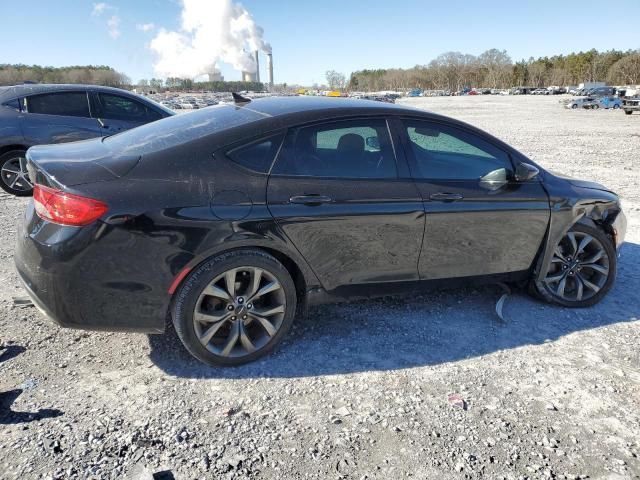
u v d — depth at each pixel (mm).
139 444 2348
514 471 2283
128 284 2695
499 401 2781
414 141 3389
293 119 3076
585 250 3973
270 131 3006
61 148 3164
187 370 2969
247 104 3543
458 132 3543
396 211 3199
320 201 3000
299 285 3270
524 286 4043
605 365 3166
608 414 2699
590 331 3596
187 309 2811
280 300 3078
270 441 2418
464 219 3414
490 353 3270
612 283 3984
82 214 2555
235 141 2924
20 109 6812
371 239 3195
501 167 3668
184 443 2375
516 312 3844
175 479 2166
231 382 2875
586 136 18500
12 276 4188
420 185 3305
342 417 2609
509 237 3609
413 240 3314
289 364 3068
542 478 2246
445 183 3393
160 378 2881
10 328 3326
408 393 2824
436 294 4109
